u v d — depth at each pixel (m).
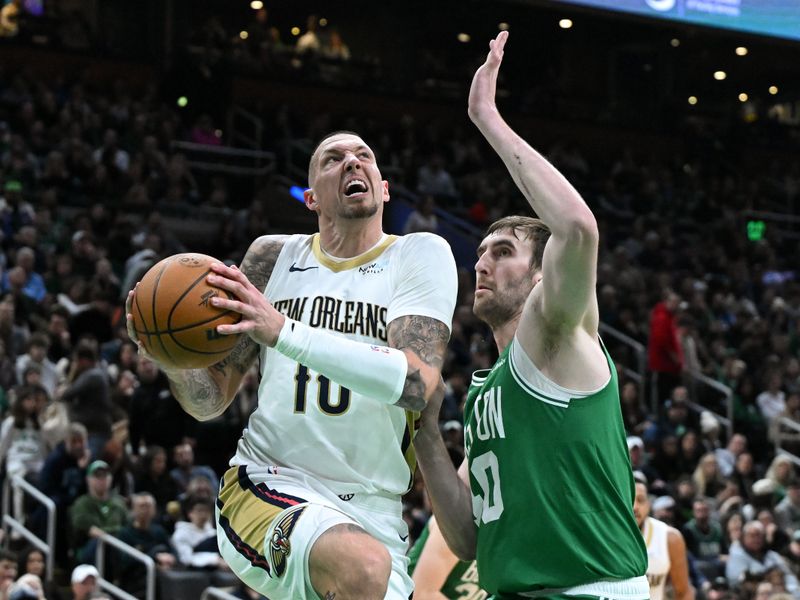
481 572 3.47
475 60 27.08
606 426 3.34
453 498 3.69
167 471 10.30
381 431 3.57
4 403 10.48
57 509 9.21
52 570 9.05
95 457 9.81
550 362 3.33
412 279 3.59
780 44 20.66
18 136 16.22
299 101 22.08
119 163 16.91
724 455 13.48
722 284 19.16
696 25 19.80
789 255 22.94
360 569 3.23
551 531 3.31
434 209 19.23
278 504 3.49
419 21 25.22
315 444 3.56
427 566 4.79
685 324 15.59
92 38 20.98
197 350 3.21
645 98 26.83
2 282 12.97
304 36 24.72
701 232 22.00
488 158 23.09
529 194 3.21
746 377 15.84
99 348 11.79
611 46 26.78
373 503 3.59
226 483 3.69
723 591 9.69
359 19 25.66
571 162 22.45
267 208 19.19
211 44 21.58
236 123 20.75
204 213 17.06
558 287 3.17
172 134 18.53
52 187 15.99
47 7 20.94
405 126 21.69
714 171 24.80
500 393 3.43
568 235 3.11
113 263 14.23
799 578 10.61
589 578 3.30
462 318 14.91
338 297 3.64
